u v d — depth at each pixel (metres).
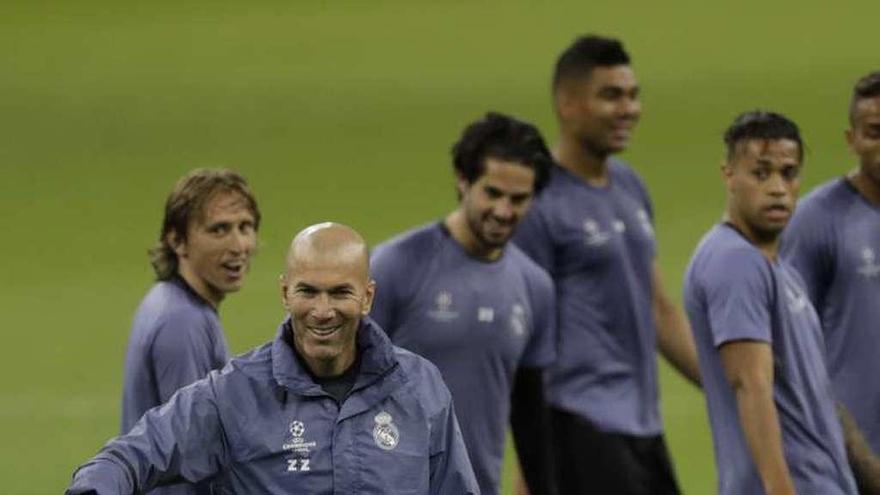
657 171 72.12
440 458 17.53
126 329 50.16
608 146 27.50
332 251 16.72
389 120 84.88
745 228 22.19
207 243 20.86
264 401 17.09
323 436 17.06
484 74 96.50
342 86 93.50
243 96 91.12
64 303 53.53
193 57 101.44
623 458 27.03
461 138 23.97
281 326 17.30
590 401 27.06
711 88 90.31
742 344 21.53
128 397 20.91
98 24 110.50
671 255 56.16
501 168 23.59
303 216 65.75
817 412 21.95
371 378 17.19
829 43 101.44
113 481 16.53
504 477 34.81
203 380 17.28
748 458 21.86
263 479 17.06
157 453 16.92
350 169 74.56
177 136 82.00
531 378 24.97
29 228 64.81
